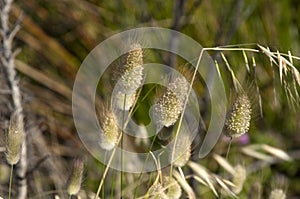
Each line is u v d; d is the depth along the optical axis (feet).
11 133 10.27
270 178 19.34
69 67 20.24
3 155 13.42
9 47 13.58
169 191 10.80
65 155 18.24
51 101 19.69
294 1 22.45
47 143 18.33
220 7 20.39
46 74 20.18
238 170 12.67
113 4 20.62
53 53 20.30
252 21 21.22
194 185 15.08
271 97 20.83
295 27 22.21
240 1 16.92
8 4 13.66
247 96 10.28
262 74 20.58
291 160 19.56
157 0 20.38
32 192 15.12
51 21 20.89
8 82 13.44
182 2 16.19
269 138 20.24
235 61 19.63
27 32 20.04
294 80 10.85
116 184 14.66
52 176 16.14
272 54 10.68
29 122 15.90
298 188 20.31
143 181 13.52
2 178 15.67
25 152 13.56
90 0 20.84
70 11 20.83
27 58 20.30
